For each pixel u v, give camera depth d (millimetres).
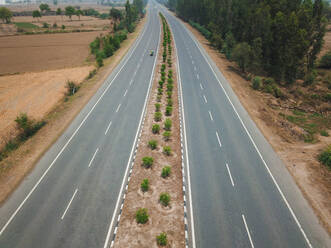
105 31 103625
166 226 15641
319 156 22391
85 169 20938
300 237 15117
